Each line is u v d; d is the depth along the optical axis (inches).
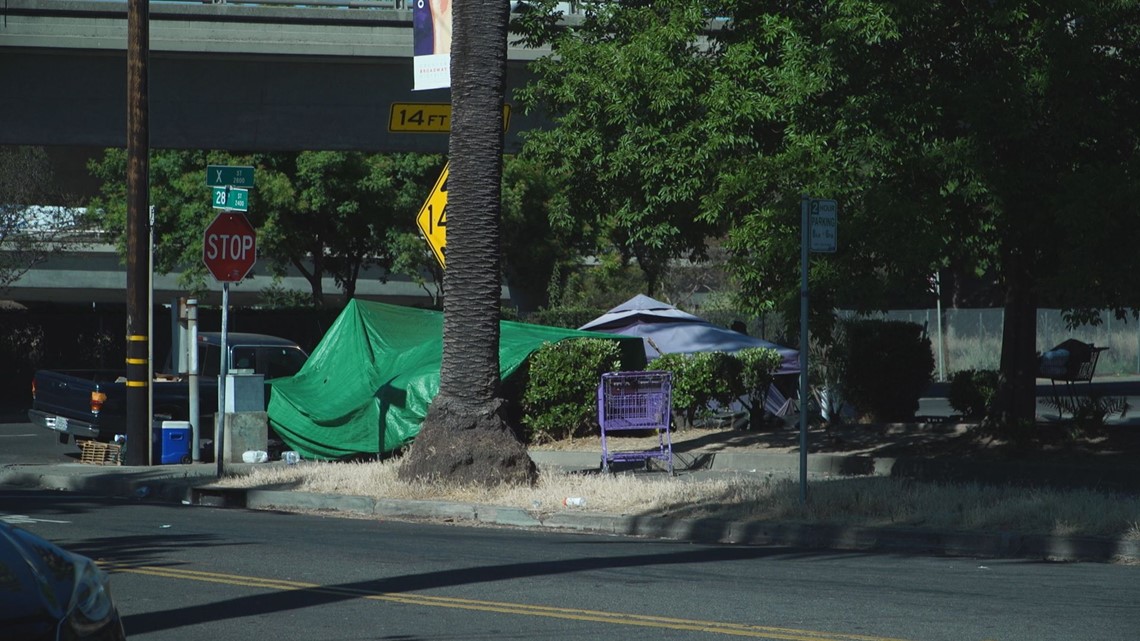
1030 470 606.9
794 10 686.5
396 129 711.7
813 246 506.6
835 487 519.5
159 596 344.2
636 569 392.8
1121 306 621.0
